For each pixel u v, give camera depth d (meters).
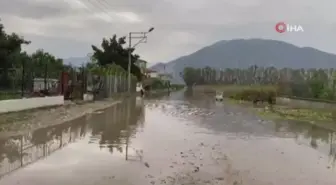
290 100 40.94
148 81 84.12
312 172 9.65
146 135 14.73
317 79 41.47
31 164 9.27
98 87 37.47
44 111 21.23
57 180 7.98
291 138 15.53
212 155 11.23
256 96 44.50
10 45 34.72
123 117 21.39
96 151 11.18
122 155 10.70
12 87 26.17
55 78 31.66
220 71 146.62
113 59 68.62
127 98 44.84
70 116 20.12
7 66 33.31
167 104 36.19
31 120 17.22
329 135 16.80
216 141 13.91
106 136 14.11
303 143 14.32
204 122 20.38
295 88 44.34
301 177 9.10
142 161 10.02
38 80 28.86
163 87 104.19
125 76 56.81
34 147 11.42
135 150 11.53
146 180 8.19
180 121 20.48
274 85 49.09
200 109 30.58
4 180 7.86
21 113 19.33
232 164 10.14
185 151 11.66
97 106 28.12
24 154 10.39
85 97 32.09
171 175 8.69
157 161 10.09
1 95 24.00
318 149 13.10
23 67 23.03
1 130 14.19
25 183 7.70
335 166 10.42
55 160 9.79
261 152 12.07
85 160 9.91
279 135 16.30
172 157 10.68
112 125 17.44
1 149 10.98
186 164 9.87
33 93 25.83
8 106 19.11
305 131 18.02
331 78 39.94
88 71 34.50
